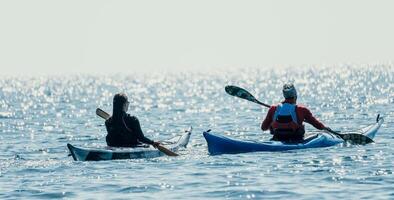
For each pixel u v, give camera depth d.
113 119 40.34
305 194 28.61
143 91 177.50
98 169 35.97
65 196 29.30
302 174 33.06
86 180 32.75
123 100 40.19
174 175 33.66
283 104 41.16
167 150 40.03
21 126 70.56
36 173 35.31
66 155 43.84
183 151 42.56
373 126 46.94
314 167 34.88
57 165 37.94
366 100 95.69
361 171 33.44
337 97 108.00
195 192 29.58
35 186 31.58
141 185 31.27
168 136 57.44
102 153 38.94
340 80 192.62
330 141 42.59
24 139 55.94
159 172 34.62
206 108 93.62
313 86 159.75
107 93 170.12
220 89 172.00
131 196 29.02
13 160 41.41
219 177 32.81
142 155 39.59
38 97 152.88
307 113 40.78
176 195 29.08
